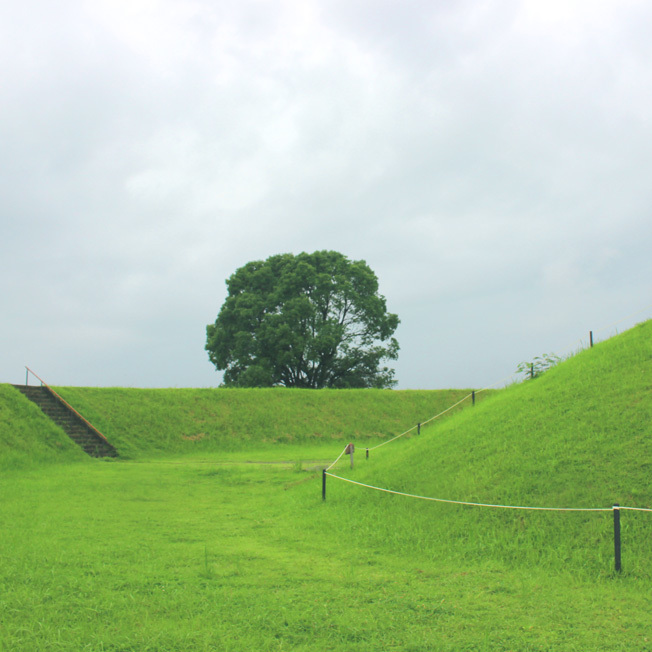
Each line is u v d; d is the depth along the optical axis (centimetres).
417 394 3262
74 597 585
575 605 586
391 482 1127
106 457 2172
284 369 4066
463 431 1259
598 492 820
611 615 559
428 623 538
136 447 2353
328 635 505
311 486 1357
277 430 2723
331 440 2700
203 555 780
